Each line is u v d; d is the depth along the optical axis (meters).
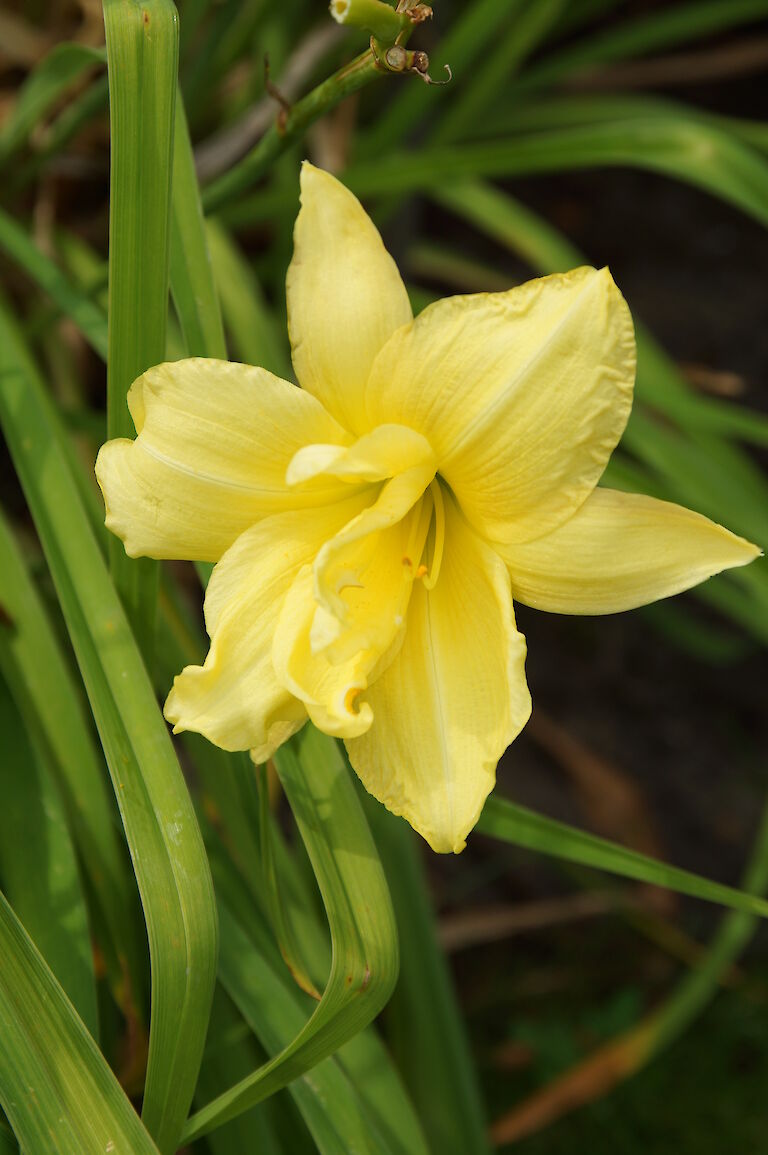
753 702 1.18
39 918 0.69
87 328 0.74
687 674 1.19
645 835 1.08
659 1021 0.85
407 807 0.64
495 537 0.64
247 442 0.63
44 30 0.99
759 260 1.29
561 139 0.85
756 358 1.25
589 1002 1.03
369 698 0.65
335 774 0.67
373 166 0.87
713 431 0.93
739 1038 0.98
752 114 1.34
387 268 0.63
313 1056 0.64
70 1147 0.62
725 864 1.11
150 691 0.66
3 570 0.72
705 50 1.34
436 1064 0.78
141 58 0.65
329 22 0.95
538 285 0.61
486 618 0.64
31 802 0.71
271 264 1.04
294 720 0.64
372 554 0.65
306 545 0.64
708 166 0.83
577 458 0.62
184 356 0.74
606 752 1.15
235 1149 0.71
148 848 0.64
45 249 0.90
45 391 0.76
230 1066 0.73
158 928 0.63
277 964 0.71
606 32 1.32
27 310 0.96
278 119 0.70
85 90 0.92
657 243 1.31
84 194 1.00
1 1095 0.62
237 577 0.63
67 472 0.70
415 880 0.78
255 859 0.72
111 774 0.65
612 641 1.19
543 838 0.69
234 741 0.63
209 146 0.85
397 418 0.63
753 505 0.86
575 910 0.97
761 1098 0.95
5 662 0.72
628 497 0.63
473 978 1.04
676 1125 0.93
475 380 0.62
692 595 1.21
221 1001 0.73
